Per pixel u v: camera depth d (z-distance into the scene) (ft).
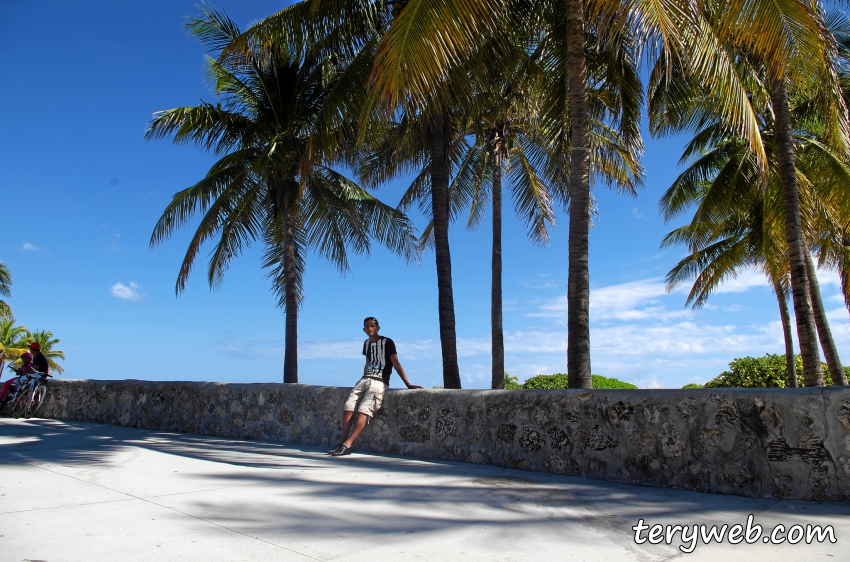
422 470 19.22
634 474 17.19
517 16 31.40
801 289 40.73
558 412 19.08
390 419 23.59
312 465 20.26
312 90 48.11
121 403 35.91
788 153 40.91
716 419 16.03
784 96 41.04
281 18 31.89
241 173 48.32
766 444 15.19
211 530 11.59
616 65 32.30
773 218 50.83
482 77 31.55
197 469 18.86
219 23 45.91
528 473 18.84
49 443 25.49
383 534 11.54
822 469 14.33
